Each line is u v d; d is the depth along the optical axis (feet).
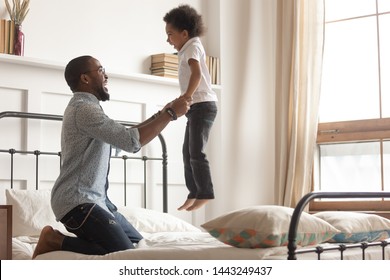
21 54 15.35
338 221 10.79
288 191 19.72
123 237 10.73
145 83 18.10
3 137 15.28
